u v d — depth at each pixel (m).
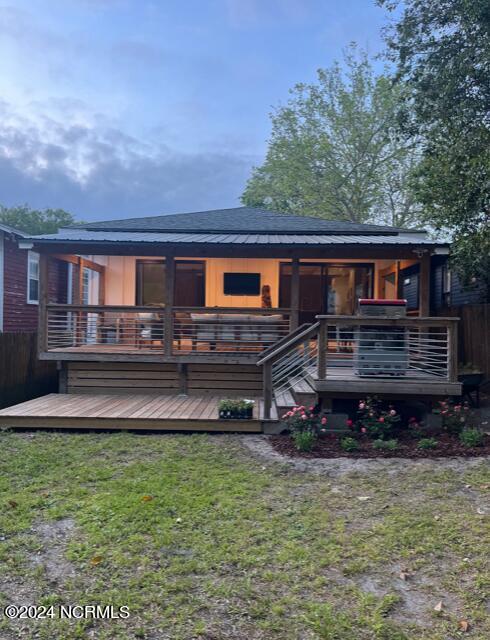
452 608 2.78
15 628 2.60
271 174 29.06
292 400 6.93
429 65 10.36
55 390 10.79
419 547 3.43
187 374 8.88
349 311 11.84
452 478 4.75
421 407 6.82
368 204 26.97
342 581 3.04
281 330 9.20
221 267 11.72
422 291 8.50
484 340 10.12
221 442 6.12
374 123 26.03
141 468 5.04
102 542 3.47
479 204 9.45
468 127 9.97
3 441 6.07
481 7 9.03
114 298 11.89
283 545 3.46
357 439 6.14
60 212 44.00
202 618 2.68
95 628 2.60
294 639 2.52
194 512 3.96
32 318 13.94
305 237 9.88
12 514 3.92
